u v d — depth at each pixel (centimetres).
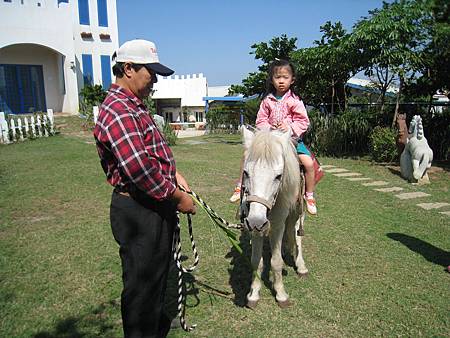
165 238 245
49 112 1498
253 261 323
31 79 2105
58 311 322
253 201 249
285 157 279
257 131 285
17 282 367
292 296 349
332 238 483
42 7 1953
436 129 1116
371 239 480
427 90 1165
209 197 664
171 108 2888
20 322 306
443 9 1040
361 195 696
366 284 370
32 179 773
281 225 307
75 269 394
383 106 1248
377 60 1037
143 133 225
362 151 1220
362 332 298
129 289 239
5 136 1298
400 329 301
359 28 1016
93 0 2269
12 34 1886
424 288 362
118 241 242
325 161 1094
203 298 346
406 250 447
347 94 1446
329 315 320
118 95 223
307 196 350
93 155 1045
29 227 512
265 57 1381
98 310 324
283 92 355
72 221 537
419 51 1036
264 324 308
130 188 232
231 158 1091
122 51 228
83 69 2280
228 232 299
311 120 1234
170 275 383
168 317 295
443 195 702
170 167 242
